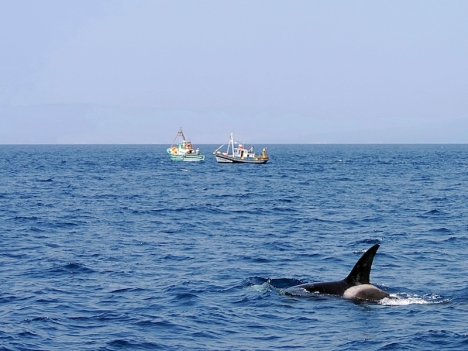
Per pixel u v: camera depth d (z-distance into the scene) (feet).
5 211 218.79
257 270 118.32
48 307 91.91
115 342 77.10
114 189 329.52
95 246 145.59
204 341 77.71
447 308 91.15
